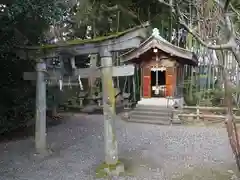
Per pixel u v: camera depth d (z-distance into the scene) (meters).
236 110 8.53
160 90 12.15
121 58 11.04
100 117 11.02
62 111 12.42
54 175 4.48
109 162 4.56
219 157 5.45
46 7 5.88
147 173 4.53
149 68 11.73
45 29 7.12
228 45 3.08
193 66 12.70
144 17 7.23
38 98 5.54
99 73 4.82
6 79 7.13
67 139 7.14
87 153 5.78
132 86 14.21
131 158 5.40
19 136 7.52
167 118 9.32
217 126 8.76
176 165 4.96
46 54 5.23
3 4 5.18
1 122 6.83
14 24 5.91
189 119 9.51
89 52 4.71
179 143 6.62
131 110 10.88
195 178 4.31
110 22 7.78
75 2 7.97
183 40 13.89
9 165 5.01
